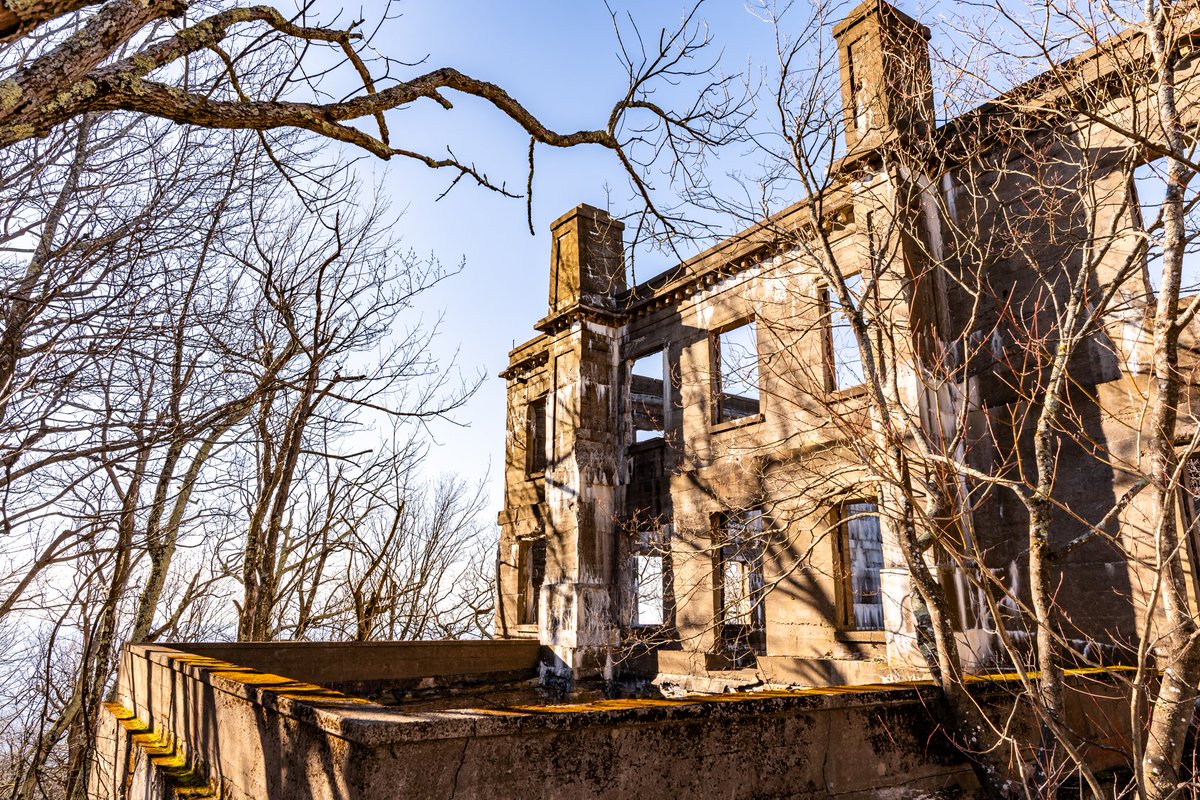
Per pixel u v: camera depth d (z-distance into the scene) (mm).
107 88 2668
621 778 4078
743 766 4578
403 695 12875
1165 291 4680
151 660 8164
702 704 4473
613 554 15469
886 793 5172
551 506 15984
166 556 10250
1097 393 9078
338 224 9180
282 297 9172
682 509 14102
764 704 4742
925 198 10641
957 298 10719
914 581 5984
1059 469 9367
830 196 11594
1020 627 9391
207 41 3119
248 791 4766
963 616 9312
